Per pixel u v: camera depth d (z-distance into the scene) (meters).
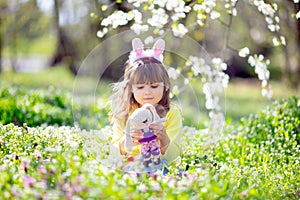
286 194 3.61
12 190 2.85
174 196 2.80
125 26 9.03
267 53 16.55
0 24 15.47
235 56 17.31
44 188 2.87
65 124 6.86
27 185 2.88
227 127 6.29
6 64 19.92
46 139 4.21
